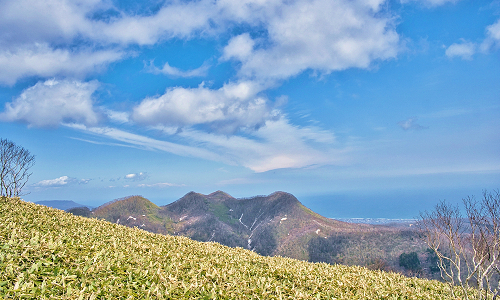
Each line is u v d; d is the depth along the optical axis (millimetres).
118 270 7078
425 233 13289
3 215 11453
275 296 7570
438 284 12914
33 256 6383
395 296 9703
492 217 10570
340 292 8984
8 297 4711
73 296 5098
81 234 10539
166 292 6297
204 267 9023
